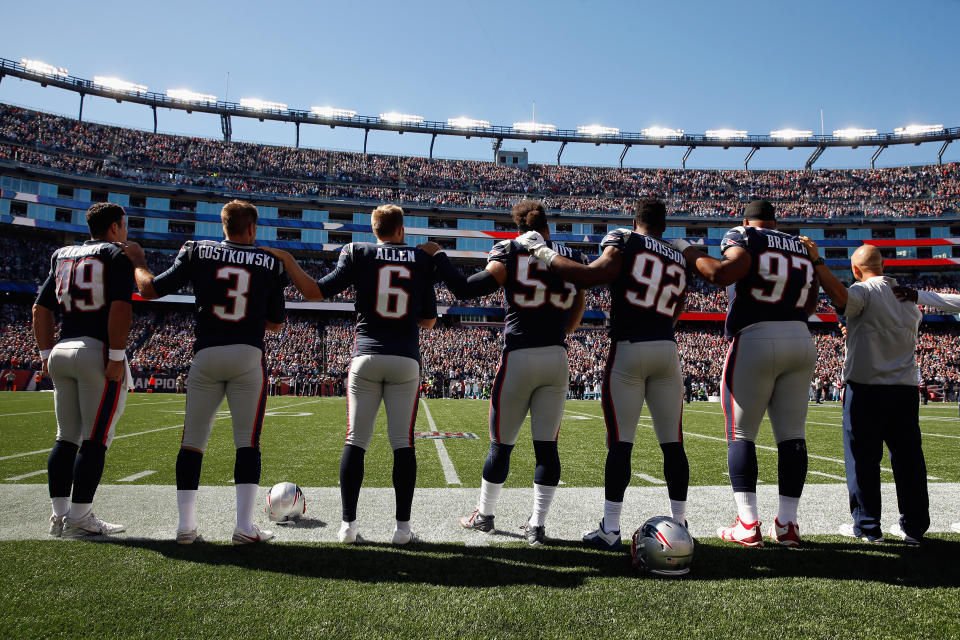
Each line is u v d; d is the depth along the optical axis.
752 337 3.02
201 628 1.89
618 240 3.03
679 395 3.09
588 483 4.77
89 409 3.06
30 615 1.96
